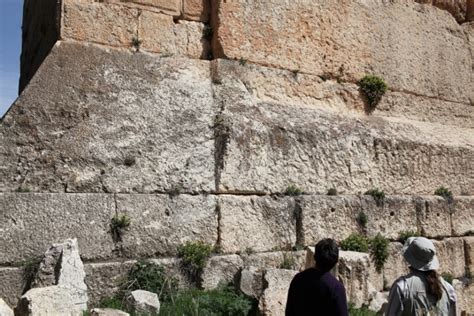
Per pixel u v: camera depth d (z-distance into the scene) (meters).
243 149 8.98
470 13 13.60
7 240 7.14
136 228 7.93
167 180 8.36
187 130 8.73
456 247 11.12
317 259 5.02
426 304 5.00
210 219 8.52
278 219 9.04
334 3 11.20
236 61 9.78
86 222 7.62
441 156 11.55
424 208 10.84
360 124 10.78
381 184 10.50
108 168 8.00
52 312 6.27
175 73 9.10
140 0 9.29
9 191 7.36
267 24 10.23
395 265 10.09
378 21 11.85
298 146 9.58
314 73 10.73
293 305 4.97
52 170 7.66
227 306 7.38
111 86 8.41
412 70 12.27
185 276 8.08
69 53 8.36
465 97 13.23
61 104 7.96
